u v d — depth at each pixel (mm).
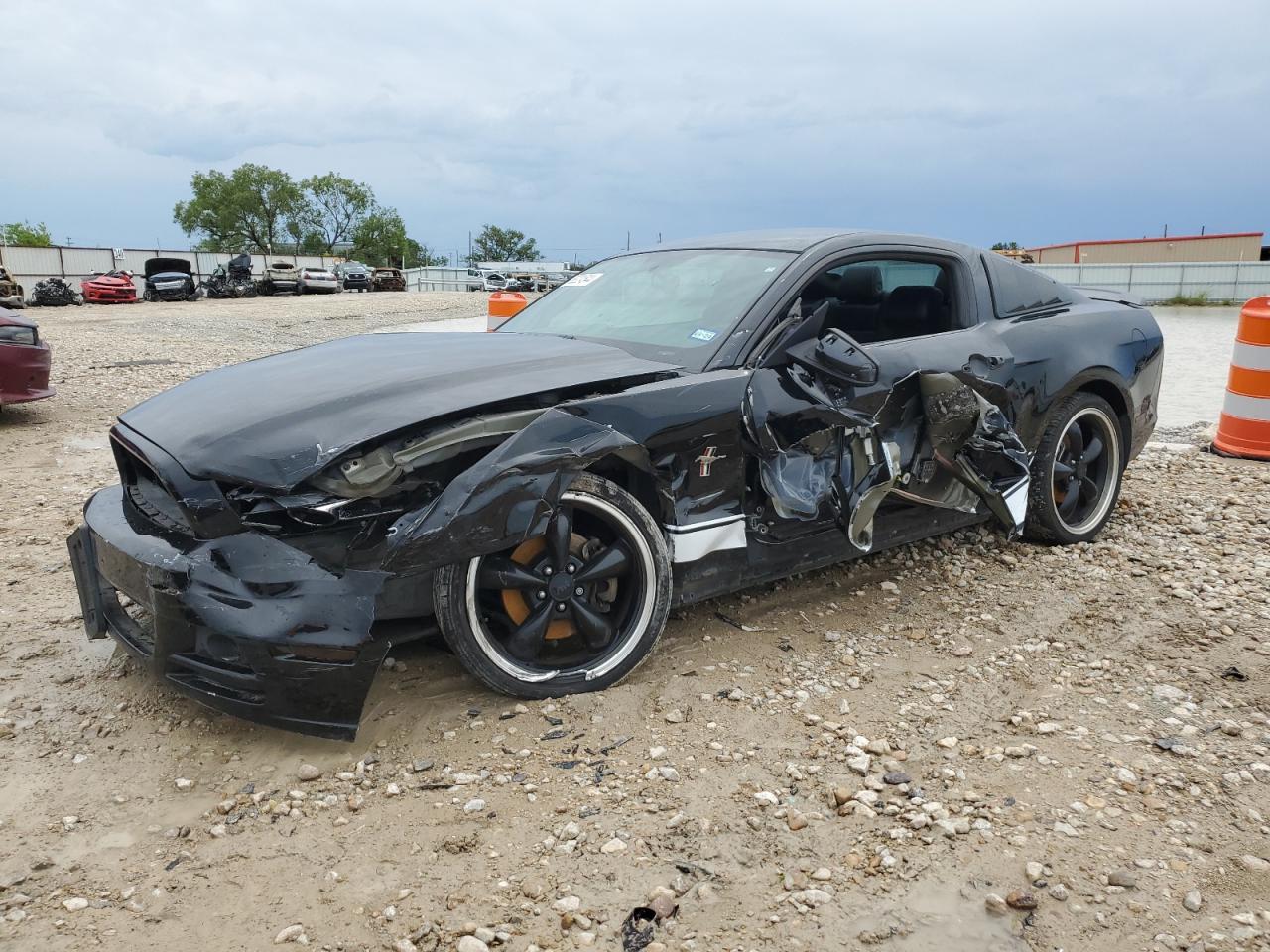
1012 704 3135
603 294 4203
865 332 4141
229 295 35188
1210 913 2152
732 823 2459
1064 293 4883
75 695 3148
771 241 4055
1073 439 4652
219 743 2861
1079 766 2754
